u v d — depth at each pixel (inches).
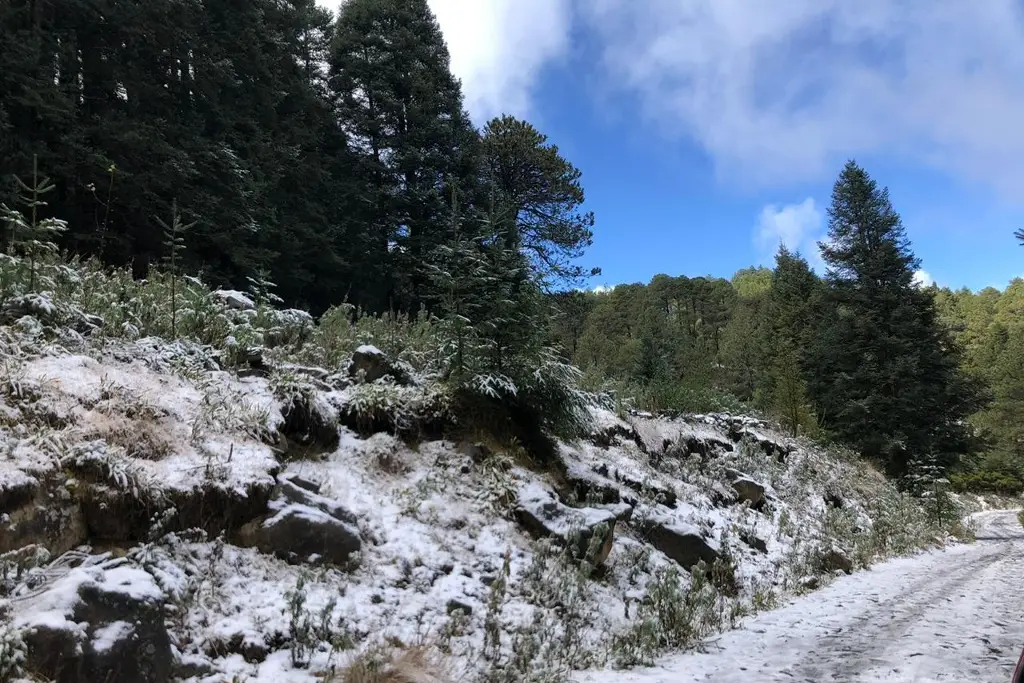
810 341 1466.5
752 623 292.4
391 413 301.7
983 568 497.0
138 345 257.9
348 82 1165.1
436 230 1030.4
